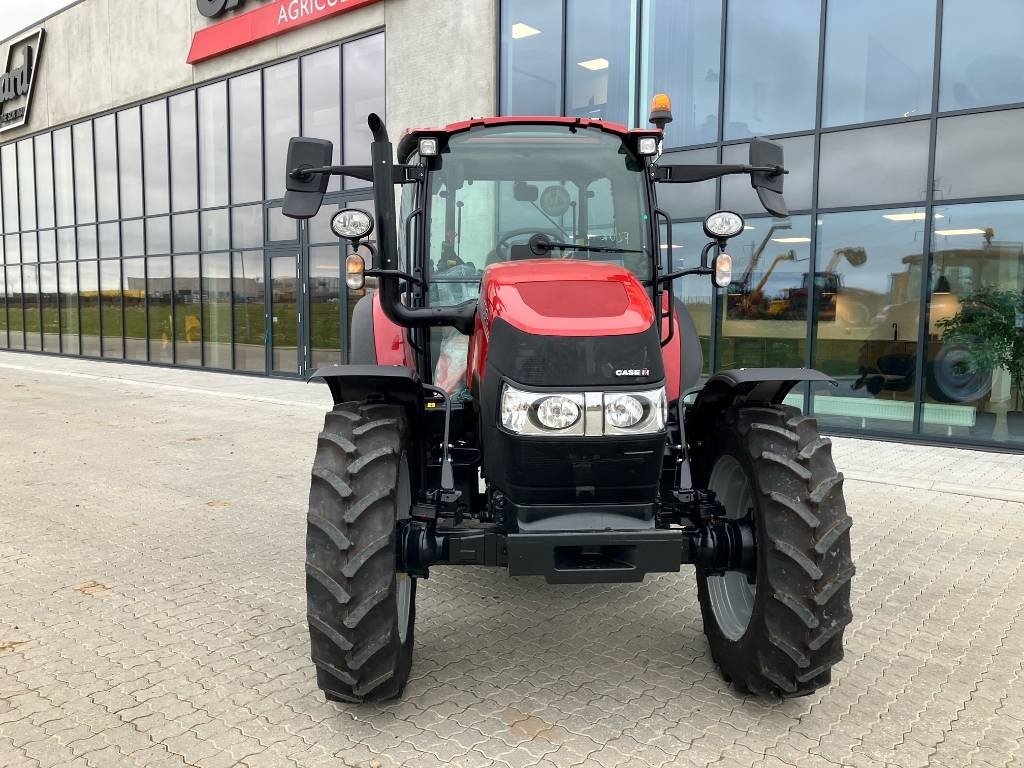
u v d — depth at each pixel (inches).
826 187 350.6
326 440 118.8
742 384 122.7
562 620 156.4
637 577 110.2
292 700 124.0
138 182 703.7
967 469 283.3
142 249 708.7
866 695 125.9
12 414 423.5
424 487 139.1
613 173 148.6
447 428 126.4
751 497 122.9
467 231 149.0
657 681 130.6
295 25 544.4
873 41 335.0
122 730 115.0
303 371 580.4
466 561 116.9
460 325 132.7
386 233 124.1
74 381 591.8
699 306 389.4
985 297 315.3
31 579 177.2
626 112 409.4
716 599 135.2
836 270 350.6
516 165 148.7
